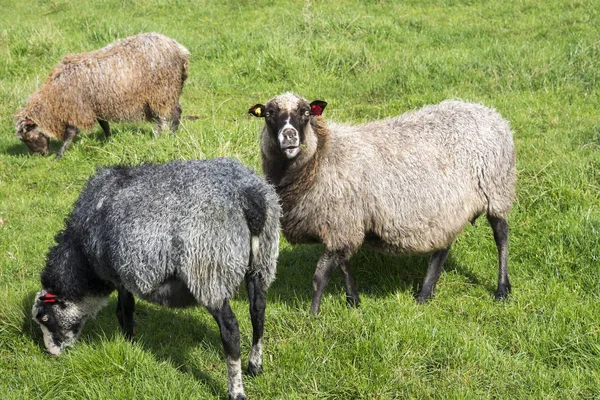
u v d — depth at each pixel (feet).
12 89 35.19
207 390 14.46
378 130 18.22
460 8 47.83
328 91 34.65
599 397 13.88
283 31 42.01
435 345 15.33
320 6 48.83
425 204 17.48
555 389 14.34
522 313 17.07
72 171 27.45
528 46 36.88
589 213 20.13
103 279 15.15
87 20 47.34
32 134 29.04
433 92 32.78
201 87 36.42
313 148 16.75
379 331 15.35
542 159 24.56
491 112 19.13
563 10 44.80
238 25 46.06
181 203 13.24
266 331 16.35
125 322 15.72
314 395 14.11
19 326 16.47
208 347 16.01
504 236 18.80
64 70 29.12
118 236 13.55
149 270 13.33
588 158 24.04
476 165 18.19
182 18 49.80
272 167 17.20
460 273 19.72
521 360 15.33
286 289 18.78
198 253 13.03
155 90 29.63
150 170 14.38
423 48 39.65
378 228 17.48
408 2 49.60
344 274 17.53
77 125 29.50
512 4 47.19
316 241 17.62
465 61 35.37
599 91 31.40
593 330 15.94
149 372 14.47
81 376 14.44
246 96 35.29
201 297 13.30
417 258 20.17
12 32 43.37
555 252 19.27
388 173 17.34
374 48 40.09
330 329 15.89
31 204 24.13
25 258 20.15
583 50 34.40
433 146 17.97
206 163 14.23
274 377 14.70
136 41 29.50
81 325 15.90
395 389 14.17
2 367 15.61
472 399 13.84
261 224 13.46
